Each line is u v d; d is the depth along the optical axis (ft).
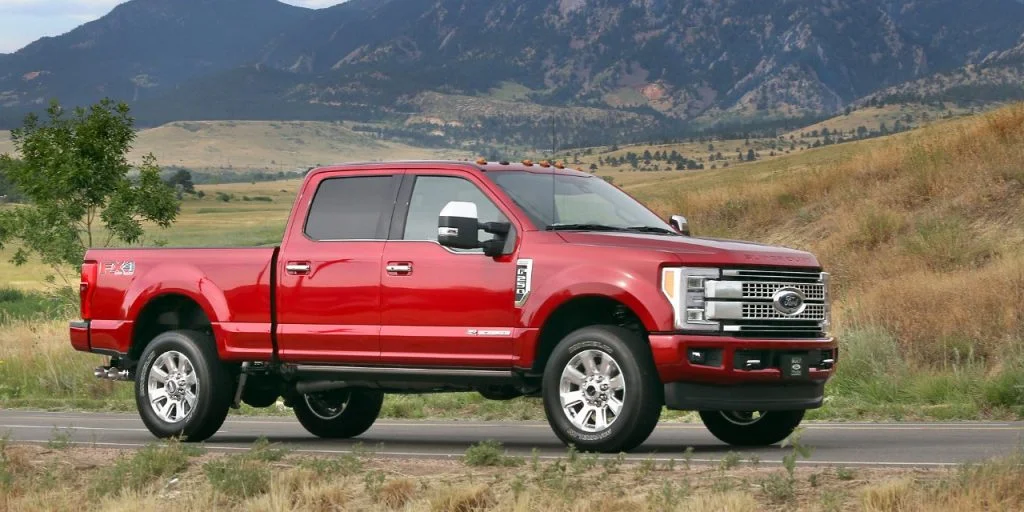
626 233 30.71
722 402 28.71
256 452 29.53
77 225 91.56
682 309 28.27
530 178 32.40
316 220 34.14
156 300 37.58
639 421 28.35
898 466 25.44
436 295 31.32
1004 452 29.55
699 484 23.07
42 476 29.04
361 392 38.37
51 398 61.00
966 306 58.95
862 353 53.01
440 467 27.14
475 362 30.76
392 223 32.65
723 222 101.45
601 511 21.18
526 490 22.95
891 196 90.74
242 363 35.32
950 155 93.71
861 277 78.59
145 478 27.86
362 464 27.40
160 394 36.65
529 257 30.12
